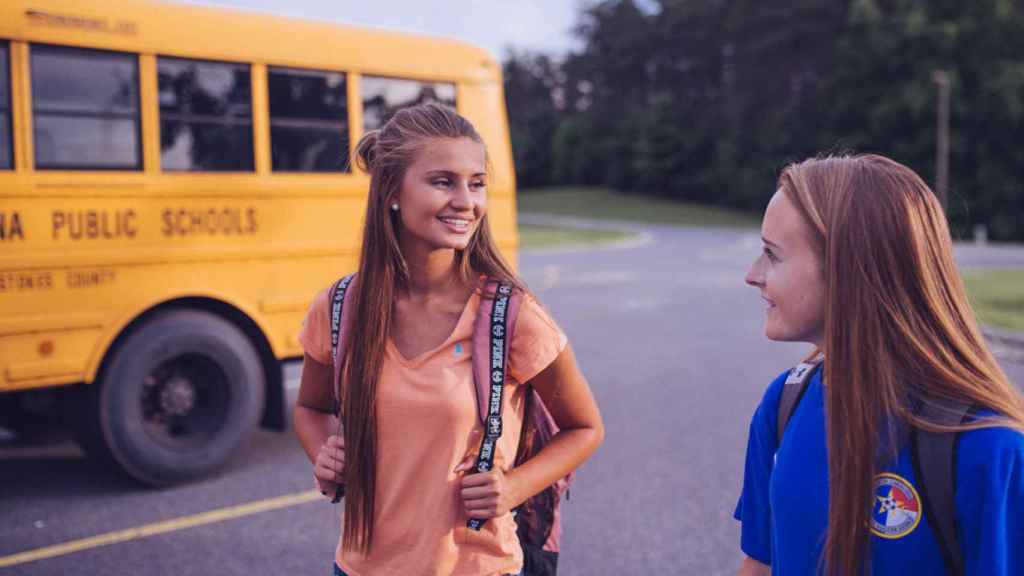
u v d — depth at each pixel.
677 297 15.50
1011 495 1.38
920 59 48.84
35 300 4.97
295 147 6.02
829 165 1.61
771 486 1.64
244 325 5.88
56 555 4.46
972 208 46.84
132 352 5.29
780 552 1.61
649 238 37.53
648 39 72.75
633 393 8.04
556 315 13.15
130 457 5.29
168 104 5.49
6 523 4.89
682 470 5.84
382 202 2.04
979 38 47.59
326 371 2.21
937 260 1.52
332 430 2.27
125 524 4.89
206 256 5.59
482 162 2.04
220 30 5.67
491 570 2.02
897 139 49.41
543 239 35.00
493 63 7.05
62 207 5.07
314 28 6.10
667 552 4.54
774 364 9.43
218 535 4.74
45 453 6.34
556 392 2.10
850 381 1.50
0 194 4.87
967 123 47.22
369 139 2.15
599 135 77.69
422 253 2.04
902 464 1.44
